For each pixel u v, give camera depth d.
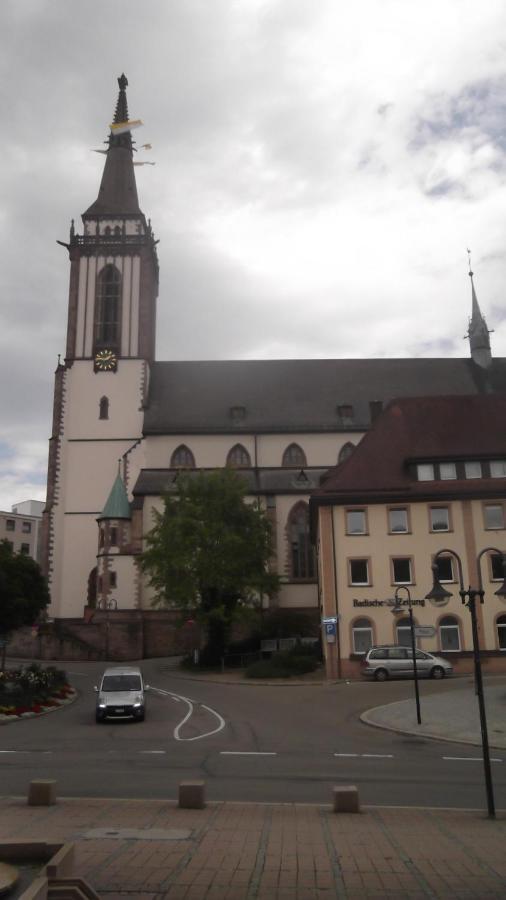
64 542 73.94
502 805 15.20
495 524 48.62
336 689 41.06
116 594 68.69
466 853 11.29
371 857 11.09
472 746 24.20
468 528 48.56
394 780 18.20
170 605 60.69
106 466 76.06
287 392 82.38
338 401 81.31
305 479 74.00
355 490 50.09
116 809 14.30
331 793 16.45
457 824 13.22
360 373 84.94
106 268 80.50
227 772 19.33
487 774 14.09
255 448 77.56
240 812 14.11
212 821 13.31
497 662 46.34
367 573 48.59
